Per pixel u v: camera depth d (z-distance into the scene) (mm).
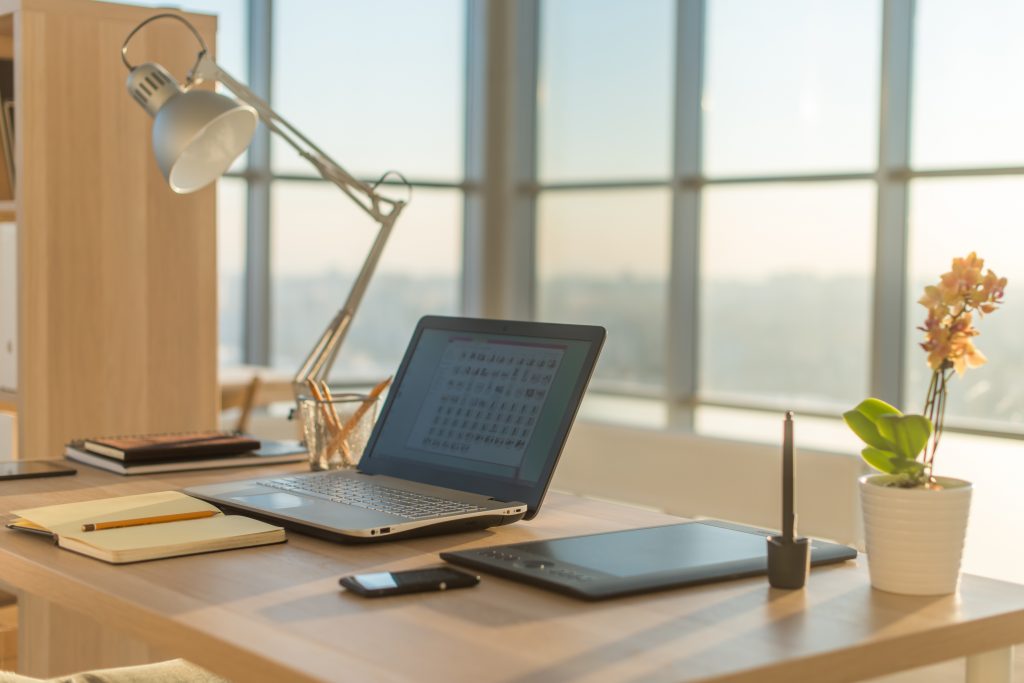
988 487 4562
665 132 5742
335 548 1354
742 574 1226
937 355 1198
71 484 1793
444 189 6215
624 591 1146
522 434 1556
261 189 5660
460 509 1448
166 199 2746
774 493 4281
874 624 1069
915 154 4797
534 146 6387
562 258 6293
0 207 2664
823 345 5227
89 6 2629
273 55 5668
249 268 5707
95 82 2641
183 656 1053
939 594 1175
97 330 2658
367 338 6039
